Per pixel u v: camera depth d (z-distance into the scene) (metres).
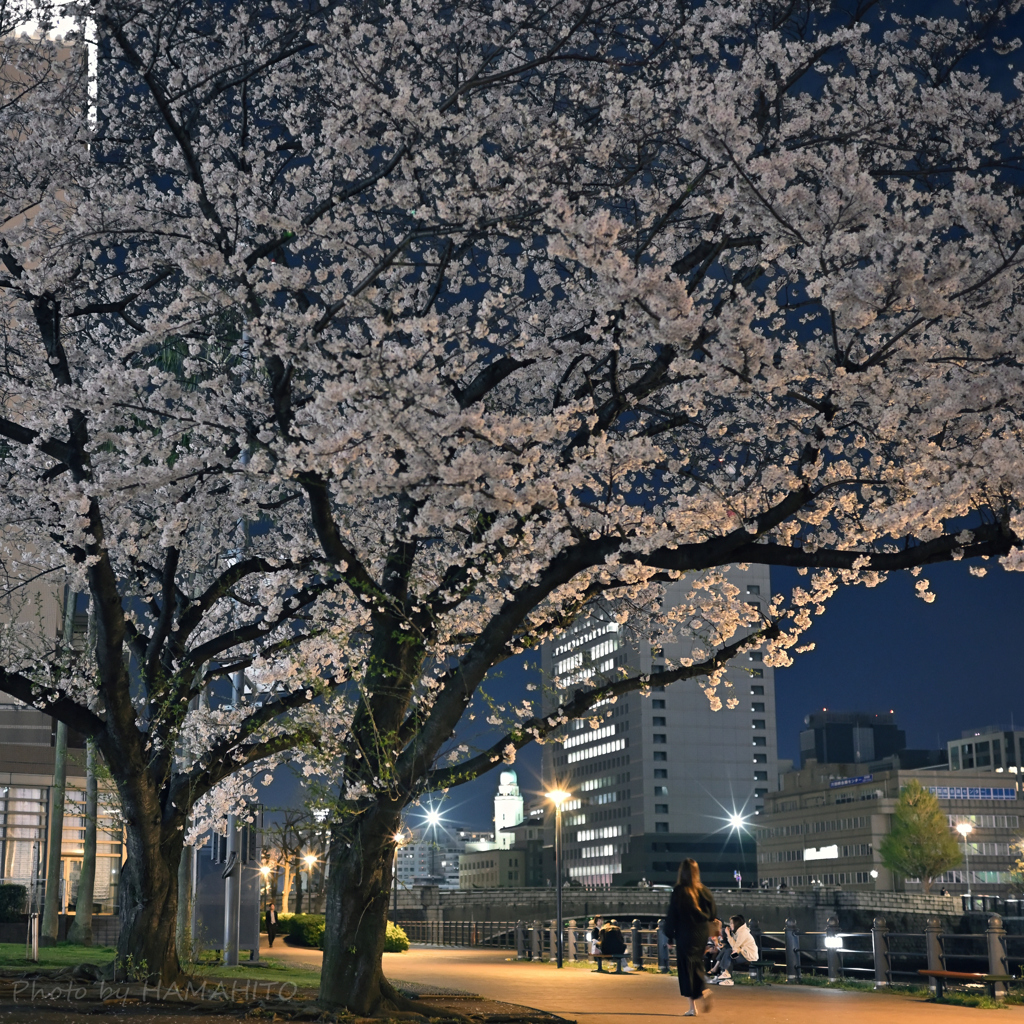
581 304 8.89
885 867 120.06
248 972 16.83
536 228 10.32
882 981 16.97
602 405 11.54
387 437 9.31
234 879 20.12
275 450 9.88
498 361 11.56
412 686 11.88
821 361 9.18
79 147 11.89
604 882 159.75
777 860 140.50
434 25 10.48
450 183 10.56
